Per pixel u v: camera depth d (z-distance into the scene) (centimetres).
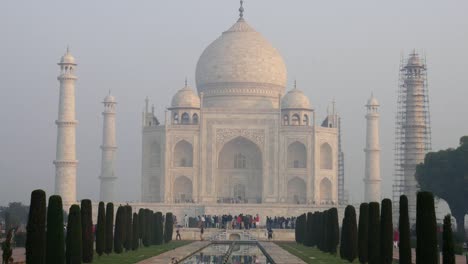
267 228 18338
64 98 19625
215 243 16200
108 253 11000
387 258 8888
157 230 14312
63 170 19512
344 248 10694
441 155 17650
